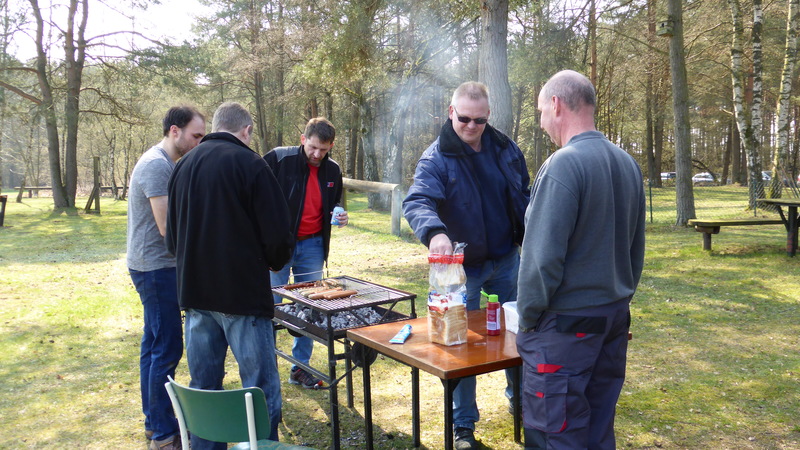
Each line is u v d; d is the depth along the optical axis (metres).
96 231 13.69
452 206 2.98
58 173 19.31
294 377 4.10
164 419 3.06
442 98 24.41
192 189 2.55
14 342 5.12
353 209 18.38
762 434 3.17
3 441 3.31
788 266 7.32
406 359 2.37
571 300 2.04
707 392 3.73
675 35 10.99
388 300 3.14
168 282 3.02
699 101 24.78
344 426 3.45
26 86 20.02
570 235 2.01
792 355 4.32
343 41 13.73
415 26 15.35
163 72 19.22
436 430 3.36
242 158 2.54
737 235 10.09
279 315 3.51
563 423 2.03
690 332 4.96
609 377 2.15
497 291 3.26
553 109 2.19
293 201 3.96
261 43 20.50
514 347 2.44
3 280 7.74
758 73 13.96
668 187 29.09
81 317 5.93
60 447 3.24
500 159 3.06
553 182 1.97
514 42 14.90
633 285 2.18
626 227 2.10
